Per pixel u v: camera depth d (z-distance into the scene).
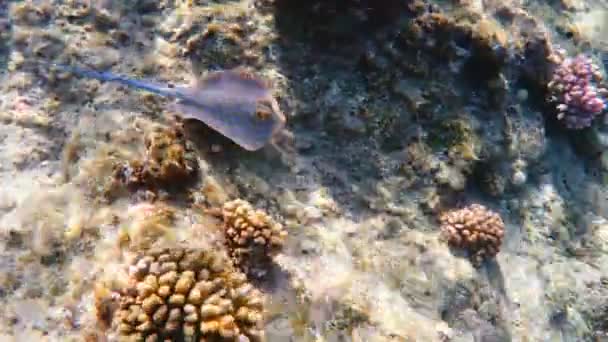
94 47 1.74
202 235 1.51
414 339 1.58
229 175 1.66
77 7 1.78
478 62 1.91
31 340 1.37
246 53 1.79
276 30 1.83
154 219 1.49
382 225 1.79
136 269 1.38
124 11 1.80
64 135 1.64
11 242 1.47
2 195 1.53
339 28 1.83
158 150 1.58
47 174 1.58
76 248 1.48
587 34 2.49
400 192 1.84
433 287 1.73
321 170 1.78
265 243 1.50
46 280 1.44
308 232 1.66
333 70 1.85
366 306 1.58
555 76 2.14
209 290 1.37
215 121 1.61
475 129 1.93
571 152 2.32
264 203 1.66
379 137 1.85
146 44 1.78
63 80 1.70
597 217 2.24
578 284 2.02
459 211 1.87
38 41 1.72
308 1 1.81
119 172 1.57
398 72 1.87
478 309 1.78
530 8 2.44
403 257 1.75
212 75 1.64
